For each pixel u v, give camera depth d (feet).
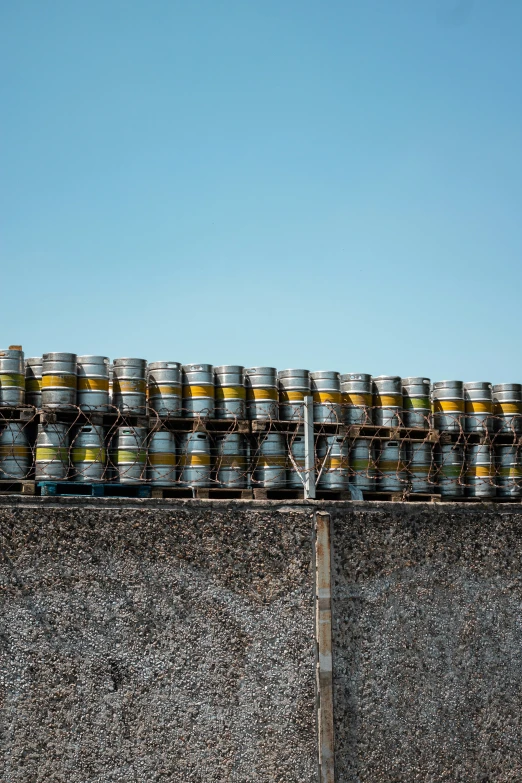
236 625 21.33
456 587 24.02
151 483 26.94
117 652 20.40
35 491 25.63
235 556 21.54
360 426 29.30
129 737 20.26
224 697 21.02
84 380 26.17
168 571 20.99
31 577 20.08
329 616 22.02
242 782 20.89
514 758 24.17
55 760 19.80
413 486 30.37
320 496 29.22
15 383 26.08
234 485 27.73
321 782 21.35
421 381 31.32
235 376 28.22
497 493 32.37
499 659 24.34
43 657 19.95
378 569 22.99
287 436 28.58
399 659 22.95
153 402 27.58
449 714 23.40
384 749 22.40
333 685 21.98
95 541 20.54
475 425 31.96
